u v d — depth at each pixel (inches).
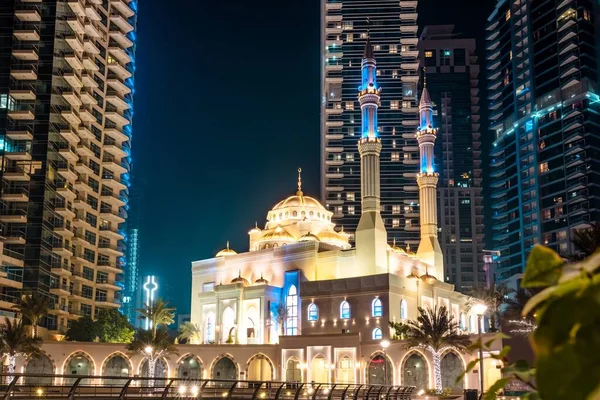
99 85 5753.0
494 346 3725.4
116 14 6112.2
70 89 5187.0
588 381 123.3
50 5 5098.4
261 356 4534.9
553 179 6909.5
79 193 5378.9
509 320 2320.4
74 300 5246.1
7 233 4618.6
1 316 4197.8
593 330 128.0
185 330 5275.6
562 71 7066.9
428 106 5762.8
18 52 4869.6
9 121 4788.4
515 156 7460.6
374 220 4881.9
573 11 7076.8
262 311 4926.2
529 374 183.8
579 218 6555.1
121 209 6097.4
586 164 6633.9
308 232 5300.2
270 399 1961.1
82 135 5369.1
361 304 4626.0
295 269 5098.4
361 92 5132.9
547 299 138.1
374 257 4785.9
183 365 4478.3
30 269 4601.4
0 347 3528.5
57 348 4126.5
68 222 5142.7
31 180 4761.3
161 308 4355.3
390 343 4247.0
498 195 7687.0
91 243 5551.2
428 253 5561.0
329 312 4739.2
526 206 7170.3
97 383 4146.2
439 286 5172.2
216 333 5083.7
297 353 4468.5
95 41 5679.1
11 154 4726.9
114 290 5816.9
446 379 4055.1
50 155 4879.4
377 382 4254.4
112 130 5807.1
